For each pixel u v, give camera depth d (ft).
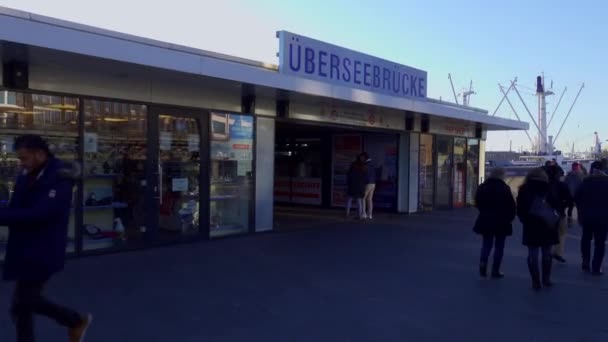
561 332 19.10
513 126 60.75
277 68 38.32
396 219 49.57
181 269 26.91
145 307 20.54
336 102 40.22
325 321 19.60
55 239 13.70
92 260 28.37
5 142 26.73
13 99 26.78
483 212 26.86
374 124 48.37
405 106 43.50
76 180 14.52
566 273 28.58
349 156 57.16
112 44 24.36
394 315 20.54
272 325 18.98
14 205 13.69
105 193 30.30
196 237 34.63
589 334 18.94
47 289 22.47
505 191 26.61
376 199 56.08
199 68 27.99
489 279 26.73
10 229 13.76
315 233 39.81
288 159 61.57
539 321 20.27
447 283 25.71
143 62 25.53
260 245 34.14
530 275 27.35
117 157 30.66
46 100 27.81
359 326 19.15
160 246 32.65
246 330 18.39
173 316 19.60
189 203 34.22
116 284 23.67
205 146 34.86
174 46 31.99
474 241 37.83
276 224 43.86
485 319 20.35
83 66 27.09
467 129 62.44
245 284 24.45
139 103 31.24
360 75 43.98
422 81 51.90
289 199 61.36
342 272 27.35
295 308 21.04
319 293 23.30
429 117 51.08
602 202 27.84
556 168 37.27
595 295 24.09
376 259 30.81
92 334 17.47
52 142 28.09
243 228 37.70
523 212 24.99
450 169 60.34
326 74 40.75
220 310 20.51
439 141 58.44
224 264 28.32
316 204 59.31
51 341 16.61
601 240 27.94
